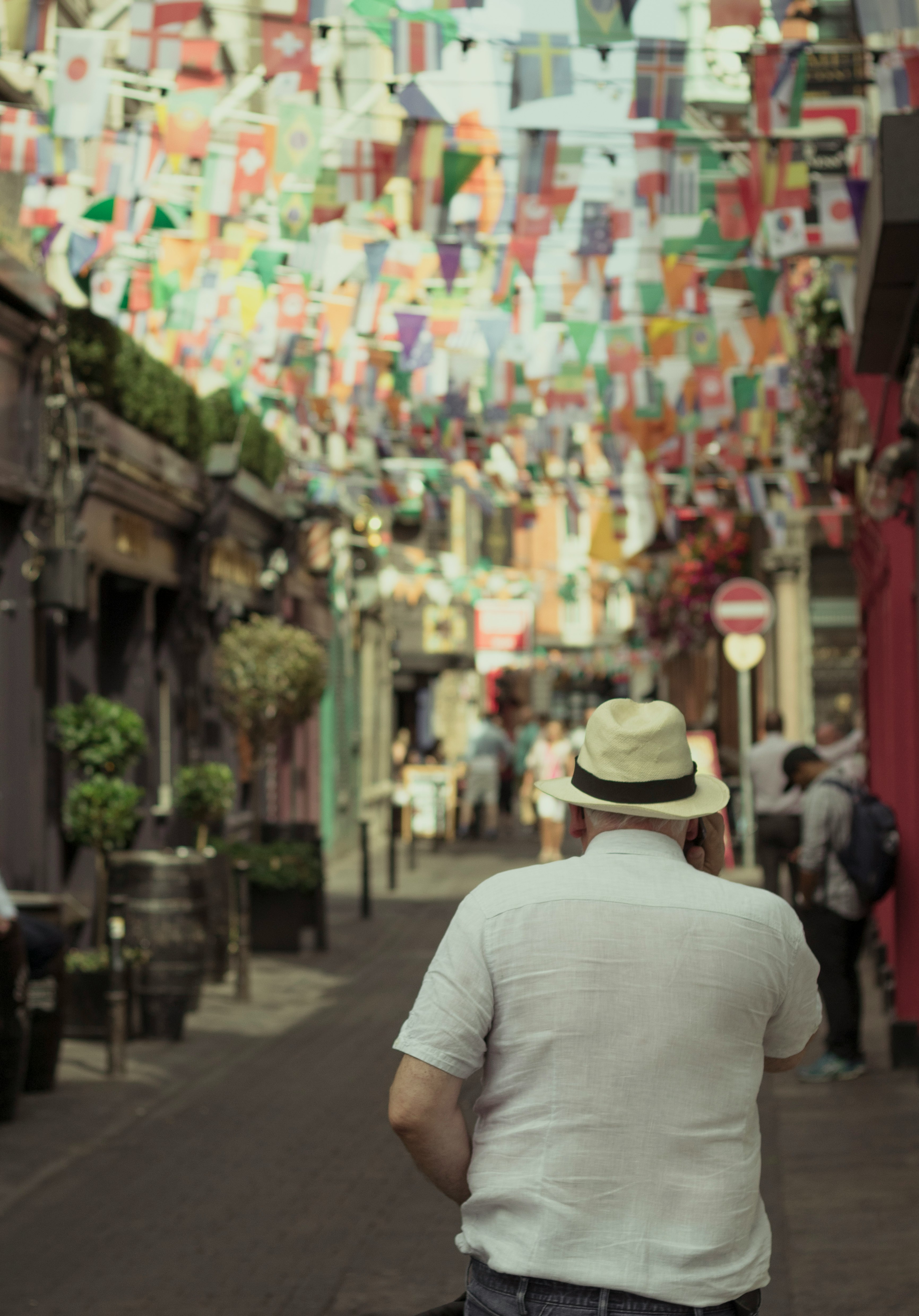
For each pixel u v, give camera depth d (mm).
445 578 31516
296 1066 10227
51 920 10312
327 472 20688
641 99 7418
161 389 14859
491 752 32156
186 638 16625
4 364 11289
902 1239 6316
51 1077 9352
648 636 41938
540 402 16516
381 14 6957
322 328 11297
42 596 11695
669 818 2875
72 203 9250
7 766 11586
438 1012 2732
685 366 12578
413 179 8297
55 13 8117
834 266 9695
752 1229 2709
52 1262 6211
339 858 27609
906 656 10656
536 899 2750
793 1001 2832
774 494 22016
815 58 8539
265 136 8469
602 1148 2645
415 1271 6082
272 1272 6078
